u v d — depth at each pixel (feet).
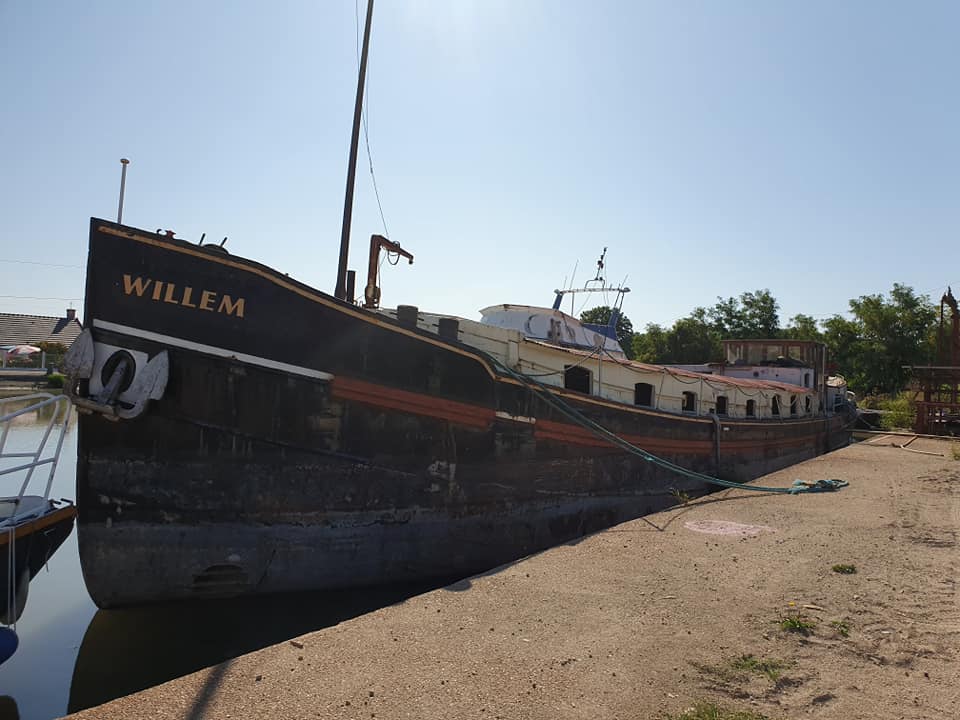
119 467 23.82
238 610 24.99
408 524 27.81
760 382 58.39
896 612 16.61
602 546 22.97
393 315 33.71
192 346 24.14
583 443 34.63
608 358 37.99
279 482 25.31
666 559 21.25
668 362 149.07
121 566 23.99
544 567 20.27
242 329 24.66
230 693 11.85
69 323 182.80
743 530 25.59
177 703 11.50
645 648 14.15
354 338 26.27
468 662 13.26
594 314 135.54
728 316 180.34
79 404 23.31
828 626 15.60
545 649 13.99
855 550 22.56
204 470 24.45
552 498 33.09
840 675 13.08
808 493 34.96
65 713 17.90
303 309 25.45
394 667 12.99
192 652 21.48
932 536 24.57
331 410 25.96
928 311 161.58
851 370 171.73
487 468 29.96
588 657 13.62
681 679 12.73
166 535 24.23
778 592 18.04
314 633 14.78
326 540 26.09
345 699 11.65
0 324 170.60
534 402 31.78
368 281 35.06
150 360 23.81
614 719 11.14
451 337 31.60
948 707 11.79
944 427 78.43
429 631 14.94
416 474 27.86
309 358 25.54
